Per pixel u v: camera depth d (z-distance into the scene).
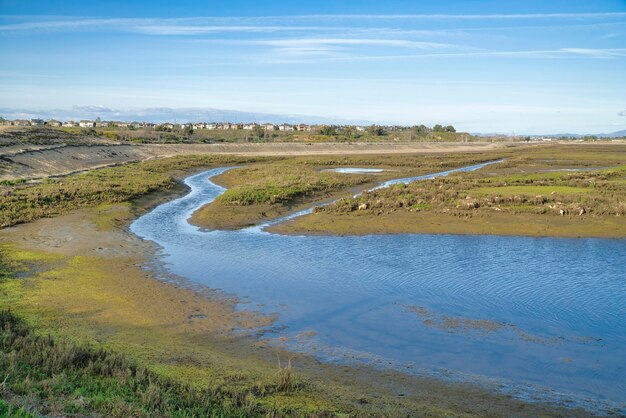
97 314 16.83
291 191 44.88
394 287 20.45
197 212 38.72
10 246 26.05
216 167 82.38
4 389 9.49
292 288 20.25
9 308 16.67
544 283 21.08
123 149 93.62
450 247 27.50
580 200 39.94
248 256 25.41
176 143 128.62
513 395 11.98
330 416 10.24
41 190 43.06
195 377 12.24
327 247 27.47
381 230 31.69
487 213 35.81
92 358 12.09
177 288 20.02
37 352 11.89
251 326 16.27
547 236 30.23
